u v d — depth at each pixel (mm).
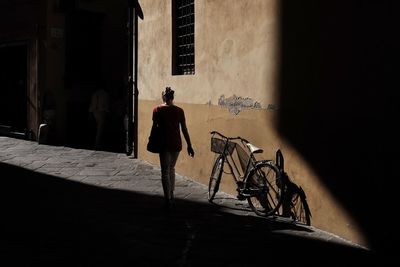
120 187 8898
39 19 14883
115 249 5578
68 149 13617
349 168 5883
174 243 5812
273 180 7223
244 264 5148
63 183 9133
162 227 6449
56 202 7695
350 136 5848
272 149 7273
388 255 5371
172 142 7301
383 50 5352
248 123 7836
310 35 6461
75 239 5906
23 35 15500
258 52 7551
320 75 6309
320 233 6246
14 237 5938
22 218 6766
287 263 5195
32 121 15344
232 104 8258
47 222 6590
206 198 8172
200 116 9281
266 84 7375
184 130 7500
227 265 5117
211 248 5645
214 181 8680
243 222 6750
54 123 14703
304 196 6641
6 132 16438
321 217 6359
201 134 9266
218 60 8641
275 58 7168
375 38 5457
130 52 12516
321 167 6336
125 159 12109
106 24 15727
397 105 5195
